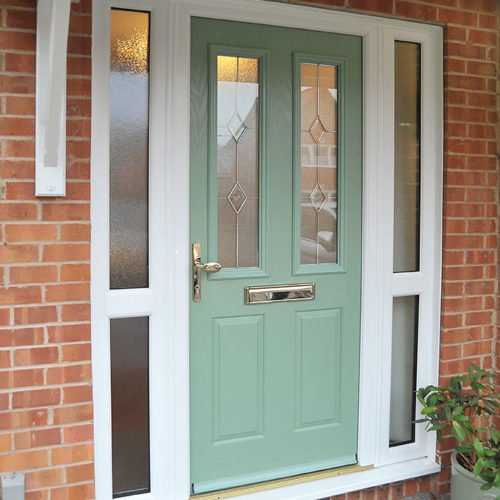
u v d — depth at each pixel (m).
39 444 2.14
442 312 2.77
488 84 2.79
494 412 2.67
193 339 2.46
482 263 2.83
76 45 2.11
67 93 2.11
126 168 2.30
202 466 2.52
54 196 2.10
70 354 2.16
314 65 2.61
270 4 2.43
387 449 2.80
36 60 2.03
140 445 2.40
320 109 2.63
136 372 2.37
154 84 2.29
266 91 2.51
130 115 2.30
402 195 2.80
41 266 2.10
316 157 2.64
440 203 2.76
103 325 2.27
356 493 2.68
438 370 2.80
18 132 2.04
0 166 2.03
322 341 2.68
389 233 2.73
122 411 2.36
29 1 2.03
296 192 2.59
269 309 2.58
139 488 2.42
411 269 2.84
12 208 2.05
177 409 2.40
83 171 2.14
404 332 2.86
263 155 2.52
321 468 2.71
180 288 2.37
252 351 2.56
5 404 2.09
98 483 2.31
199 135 2.42
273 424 2.62
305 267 2.63
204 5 2.35
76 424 2.18
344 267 2.69
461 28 2.72
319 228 2.66
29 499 2.14
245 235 2.54
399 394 2.87
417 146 2.81
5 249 2.06
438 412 2.72
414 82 2.79
